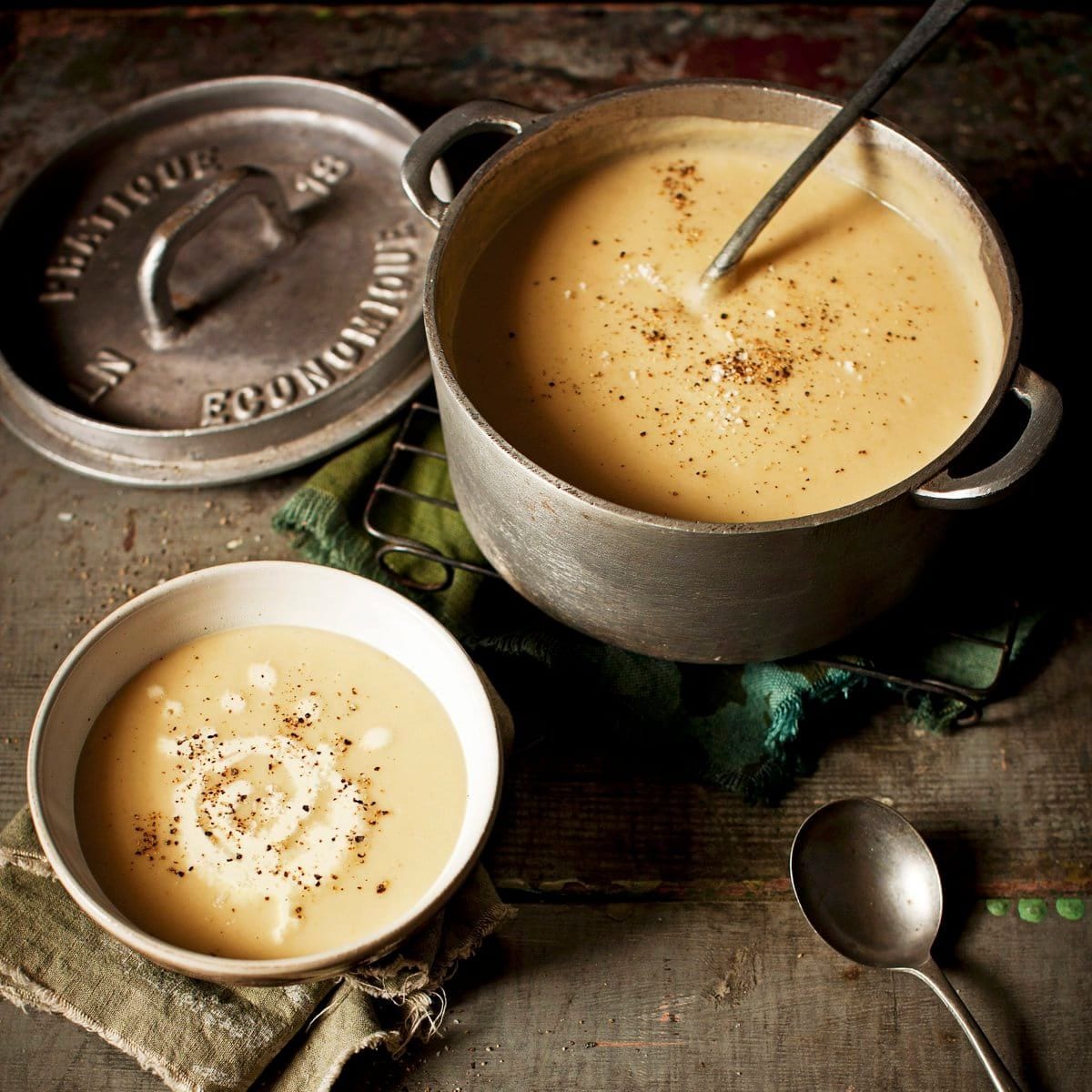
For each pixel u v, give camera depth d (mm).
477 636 794
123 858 702
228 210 908
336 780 718
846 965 752
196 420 843
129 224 909
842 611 733
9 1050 732
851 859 760
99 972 724
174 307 869
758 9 1012
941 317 789
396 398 845
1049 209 931
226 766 719
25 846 735
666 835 778
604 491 740
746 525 669
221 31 1010
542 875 769
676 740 784
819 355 776
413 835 709
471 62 992
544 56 995
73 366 858
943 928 759
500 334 783
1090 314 892
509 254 808
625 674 783
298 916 694
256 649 742
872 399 765
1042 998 746
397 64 992
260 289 878
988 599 810
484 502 728
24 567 841
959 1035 739
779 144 829
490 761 696
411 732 728
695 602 711
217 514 854
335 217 906
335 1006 726
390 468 832
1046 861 774
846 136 804
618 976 750
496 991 746
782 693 771
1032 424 685
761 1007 744
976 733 800
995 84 980
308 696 734
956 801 787
